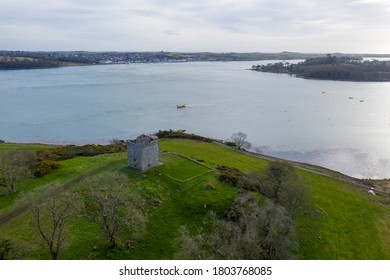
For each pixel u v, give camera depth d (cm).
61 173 7056
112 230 5138
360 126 14850
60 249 4653
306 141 12694
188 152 9650
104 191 5706
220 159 9231
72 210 4709
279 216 4628
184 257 4097
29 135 13012
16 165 6631
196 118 16275
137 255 4875
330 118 16400
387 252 5556
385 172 9800
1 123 14725
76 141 12381
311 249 5450
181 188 6588
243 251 4050
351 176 9450
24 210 5559
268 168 6681
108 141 12438
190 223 5709
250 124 15212
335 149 11762
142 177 6775
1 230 4975
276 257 4284
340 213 6744
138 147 6962
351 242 5762
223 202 6191
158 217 5812
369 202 7444
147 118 16100
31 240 4781
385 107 19100
